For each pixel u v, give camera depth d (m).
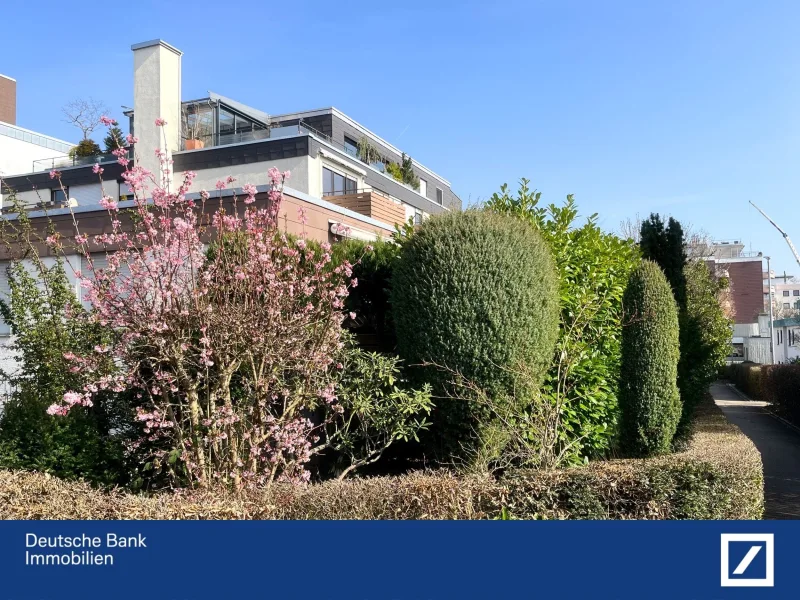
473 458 6.13
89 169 23.64
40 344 6.89
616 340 8.07
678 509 5.40
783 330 36.91
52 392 6.37
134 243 5.89
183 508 4.09
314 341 5.82
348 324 7.97
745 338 48.97
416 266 6.52
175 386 5.48
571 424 7.59
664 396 7.30
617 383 7.93
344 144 29.52
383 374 6.26
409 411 6.06
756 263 59.06
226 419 5.12
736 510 5.95
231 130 24.00
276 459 5.40
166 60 20.77
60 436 5.80
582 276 8.10
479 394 6.02
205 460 5.30
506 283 6.29
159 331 5.09
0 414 6.46
